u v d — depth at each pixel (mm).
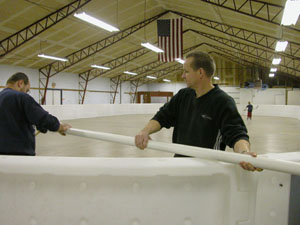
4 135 1327
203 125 1197
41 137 7109
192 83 1247
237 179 788
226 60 24156
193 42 17969
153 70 23234
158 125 1350
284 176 828
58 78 16594
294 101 21891
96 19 7059
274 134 8195
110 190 776
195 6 9930
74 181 779
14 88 1554
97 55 15180
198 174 766
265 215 822
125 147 5605
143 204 775
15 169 789
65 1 8391
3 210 817
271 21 7812
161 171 755
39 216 798
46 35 10695
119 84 23016
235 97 24031
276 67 18750
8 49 10992
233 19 9820
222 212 793
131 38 13883
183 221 784
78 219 786
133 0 9414
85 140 6590
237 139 966
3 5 7777
